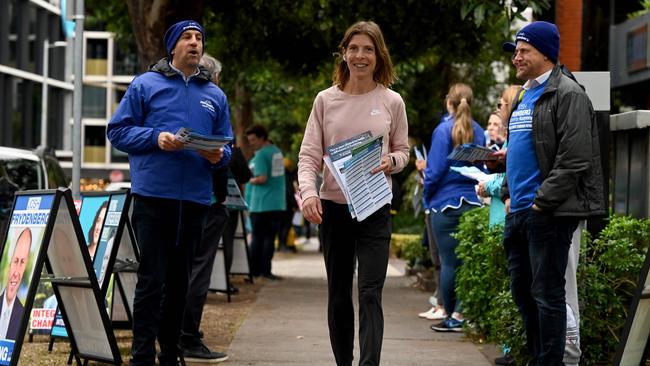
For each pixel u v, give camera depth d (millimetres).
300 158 9312
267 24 24828
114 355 10156
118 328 12602
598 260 10852
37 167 17812
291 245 35781
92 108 109500
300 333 13750
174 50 9844
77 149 16234
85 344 10586
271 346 12578
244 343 12805
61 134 91625
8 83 79375
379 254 9156
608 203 11336
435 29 23016
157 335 10102
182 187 9617
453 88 14008
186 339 11344
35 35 85062
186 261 9961
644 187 11273
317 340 13109
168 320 10086
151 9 17891
